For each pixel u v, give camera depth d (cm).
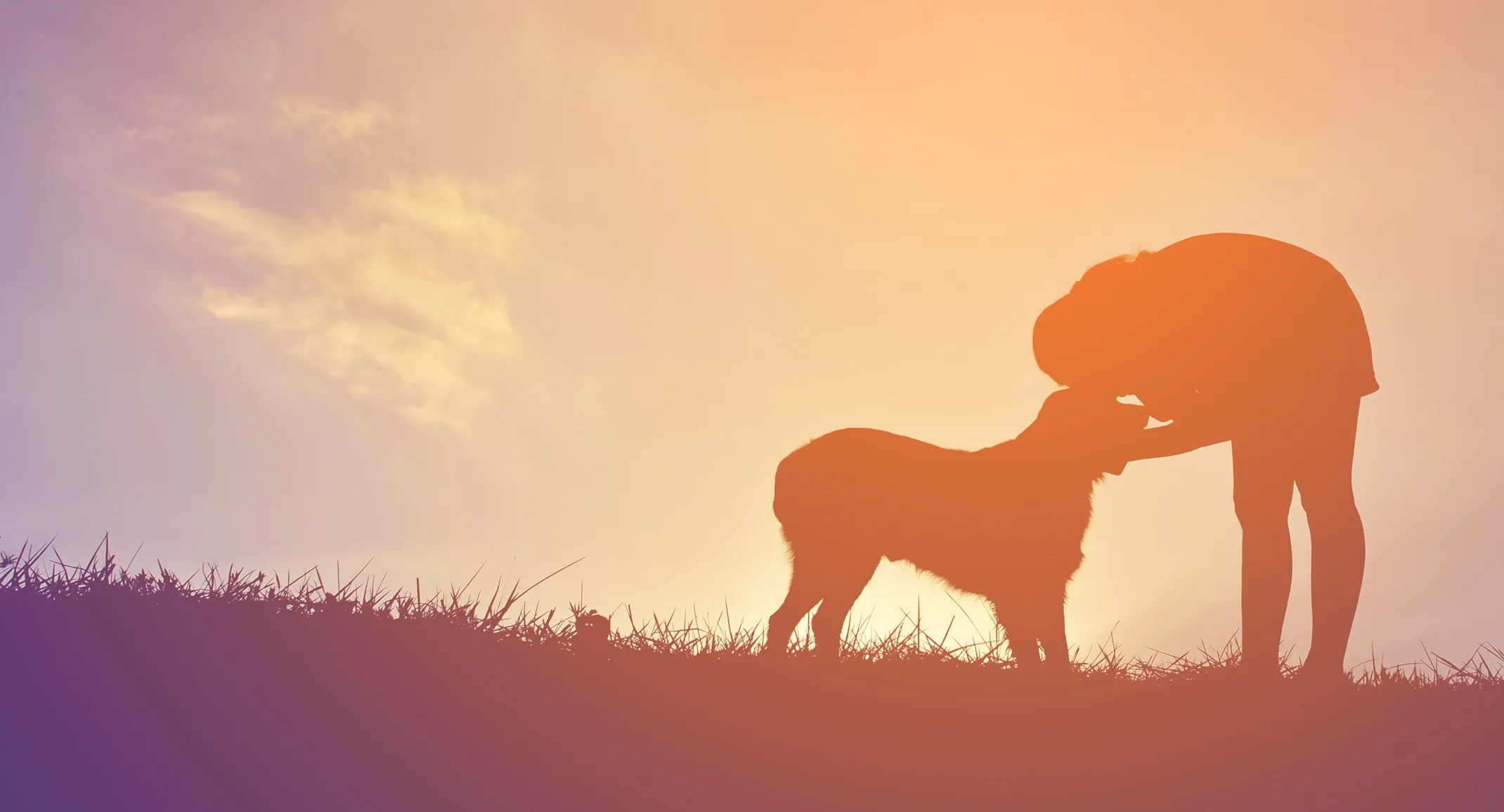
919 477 529
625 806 296
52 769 291
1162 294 501
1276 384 473
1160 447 515
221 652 360
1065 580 521
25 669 335
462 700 346
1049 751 351
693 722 350
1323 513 467
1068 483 521
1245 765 346
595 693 365
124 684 334
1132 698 401
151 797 283
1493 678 448
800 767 327
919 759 339
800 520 539
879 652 452
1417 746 363
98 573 411
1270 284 482
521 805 293
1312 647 456
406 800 291
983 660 458
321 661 361
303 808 283
